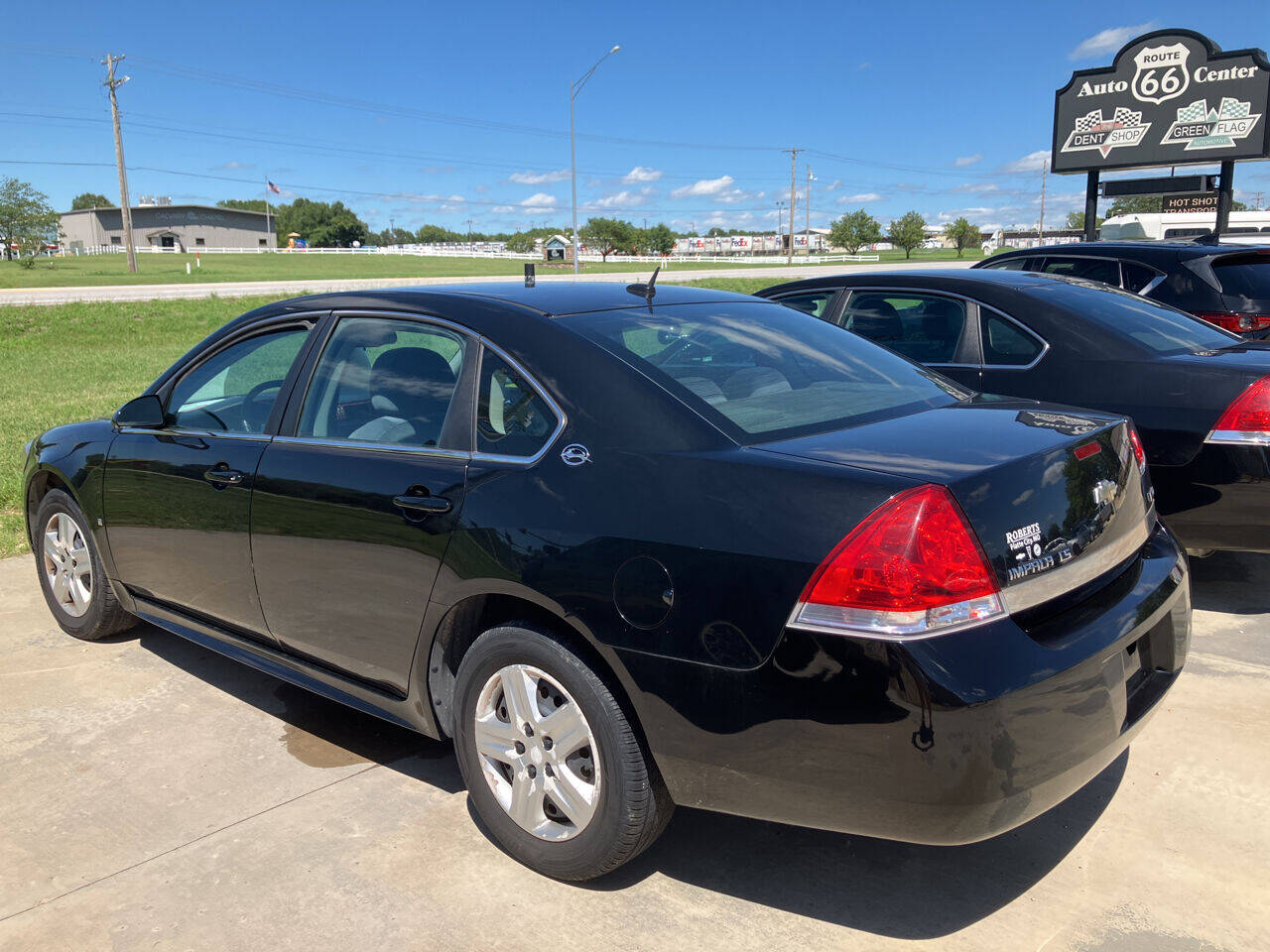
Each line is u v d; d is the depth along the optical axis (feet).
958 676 6.68
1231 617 14.65
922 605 6.75
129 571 13.01
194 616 12.37
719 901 8.45
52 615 15.78
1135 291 24.03
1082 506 7.97
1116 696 7.65
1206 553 14.32
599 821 8.18
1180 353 14.88
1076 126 61.52
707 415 8.23
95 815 9.96
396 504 9.27
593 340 9.07
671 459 7.91
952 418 9.04
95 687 13.05
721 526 7.41
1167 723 11.35
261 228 462.60
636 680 7.67
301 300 11.53
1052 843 9.17
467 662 8.98
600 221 423.23
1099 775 10.27
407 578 9.23
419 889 8.71
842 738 6.91
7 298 107.76
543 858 8.67
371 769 10.87
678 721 7.53
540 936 8.05
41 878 8.95
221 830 9.66
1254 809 9.59
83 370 55.93
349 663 10.25
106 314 88.84
